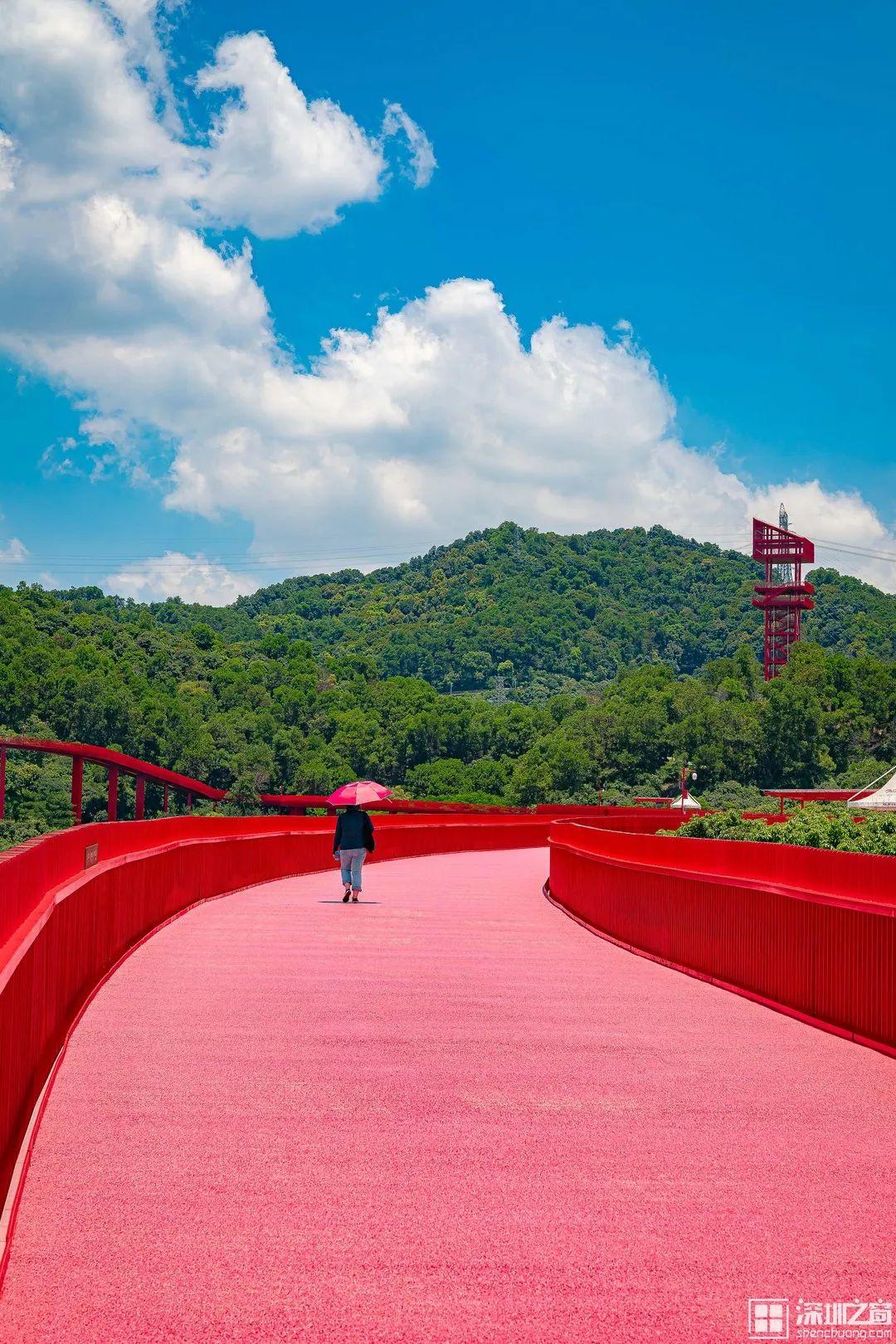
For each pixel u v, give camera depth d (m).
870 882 9.04
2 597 197.38
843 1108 7.04
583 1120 6.68
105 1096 6.98
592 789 154.62
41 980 7.17
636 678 197.25
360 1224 5.05
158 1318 4.18
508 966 13.12
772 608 189.25
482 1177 5.66
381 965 12.70
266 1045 8.43
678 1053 8.50
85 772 116.00
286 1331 4.11
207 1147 6.04
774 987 10.55
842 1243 4.94
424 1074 7.68
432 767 178.38
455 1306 4.31
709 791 142.88
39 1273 4.53
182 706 165.50
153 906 15.66
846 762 150.00
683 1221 5.15
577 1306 4.33
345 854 21.19
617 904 16.30
